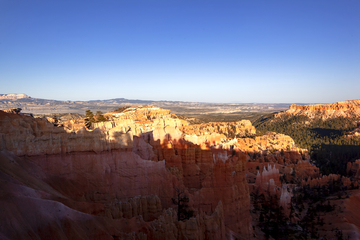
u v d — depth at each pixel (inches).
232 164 2379.4
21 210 1061.8
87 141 1635.1
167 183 1872.5
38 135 1512.1
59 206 1149.1
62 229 1111.6
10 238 987.9
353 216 3280.0
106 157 1686.8
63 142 1558.8
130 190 1727.4
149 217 1595.7
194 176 2279.8
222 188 2150.6
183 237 1478.8
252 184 3390.7
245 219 2256.4
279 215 2637.8
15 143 1395.2
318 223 3102.9
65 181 1507.1
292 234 2465.6
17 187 1154.7
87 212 1295.5
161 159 2299.5
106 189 1615.4
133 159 1768.0
